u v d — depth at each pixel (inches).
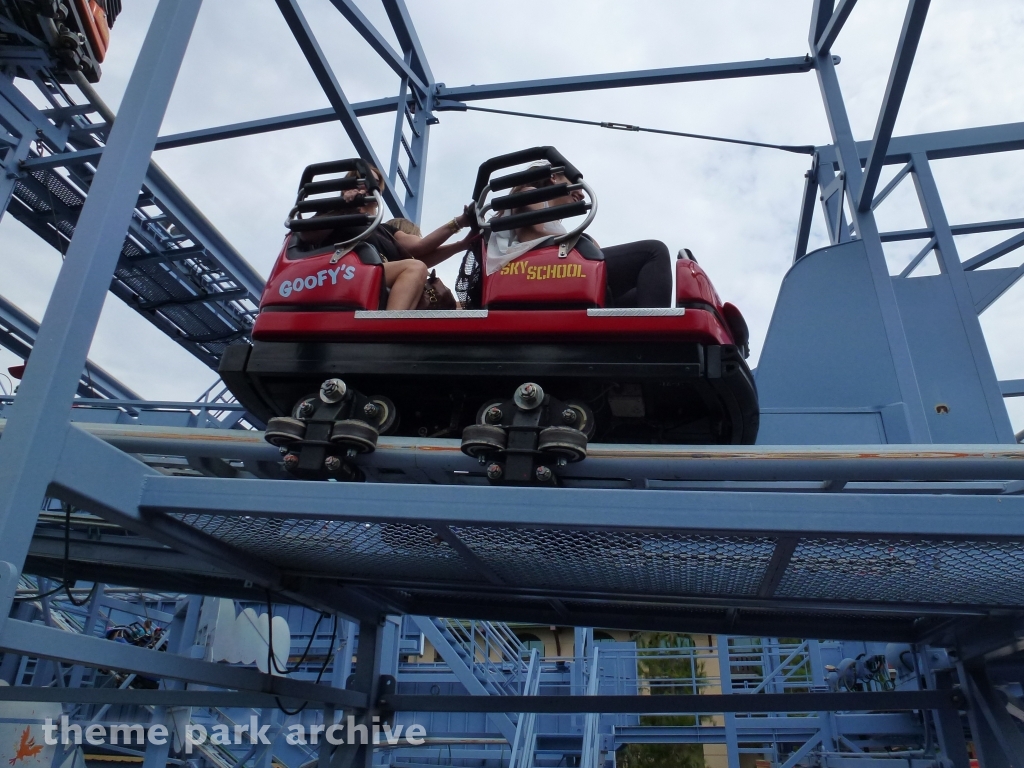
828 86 251.8
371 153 246.5
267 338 115.8
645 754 644.1
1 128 327.3
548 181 129.0
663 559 91.4
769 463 93.3
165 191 381.4
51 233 411.2
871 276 205.3
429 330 109.2
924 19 180.2
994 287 233.0
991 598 97.1
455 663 342.6
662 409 122.9
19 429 66.2
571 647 722.2
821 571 89.4
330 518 78.1
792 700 134.3
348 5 259.9
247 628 269.3
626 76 315.3
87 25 301.4
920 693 129.5
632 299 126.4
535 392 102.5
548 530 77.7
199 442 104.8
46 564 202.7
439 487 76.4
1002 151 279.6
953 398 213.2
